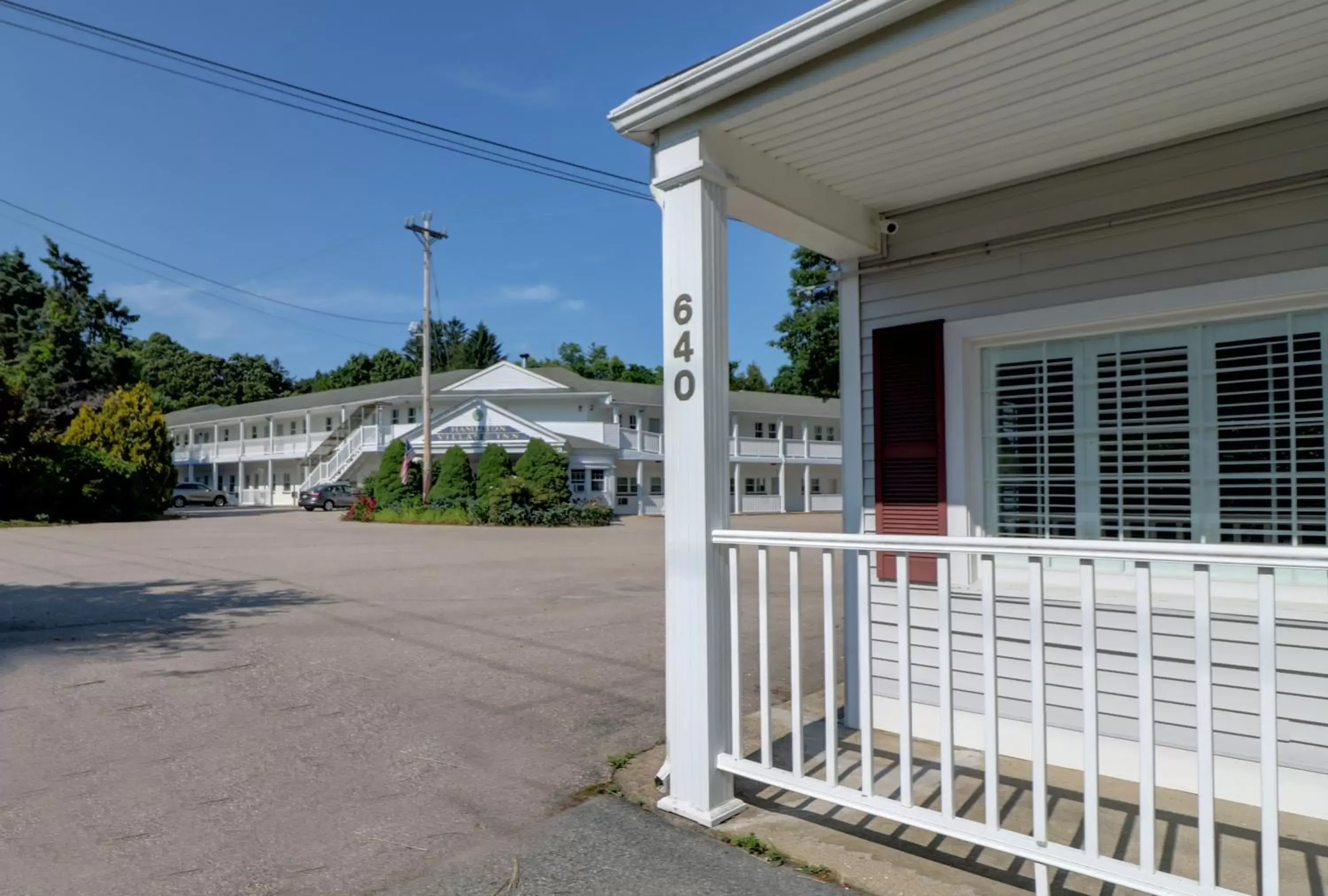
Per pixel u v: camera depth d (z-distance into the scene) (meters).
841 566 8.16
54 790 3.85
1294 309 3.80
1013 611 4.47
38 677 5.96
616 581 11.84
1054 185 4.39
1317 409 3.77
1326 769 3.56
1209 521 4.03
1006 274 4.58
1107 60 3.16
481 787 3.95
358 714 5.11
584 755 4.41
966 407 4.71
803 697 5.31
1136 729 4.06
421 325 32.12
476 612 8.95
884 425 4.96
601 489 36.34
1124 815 3.59
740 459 39.75
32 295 44.66
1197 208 3.95
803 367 20.25
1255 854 3.19
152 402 31.97
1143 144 4.02
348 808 3.68
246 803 3.72
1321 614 3.60
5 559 14.61
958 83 3.33
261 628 7.95
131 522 27.64
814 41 3.20
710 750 3.54
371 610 9.04
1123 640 4.11
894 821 3.09
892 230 4.96
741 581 12.35
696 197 3.69
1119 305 4.19
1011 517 4.65
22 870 3.06
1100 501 4.37
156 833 3.40
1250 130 3.82
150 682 5.84
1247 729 3.75
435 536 22.06
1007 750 4.45
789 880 3.01
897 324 5.00
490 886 2.97
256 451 44.47
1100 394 4.39
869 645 3.15
